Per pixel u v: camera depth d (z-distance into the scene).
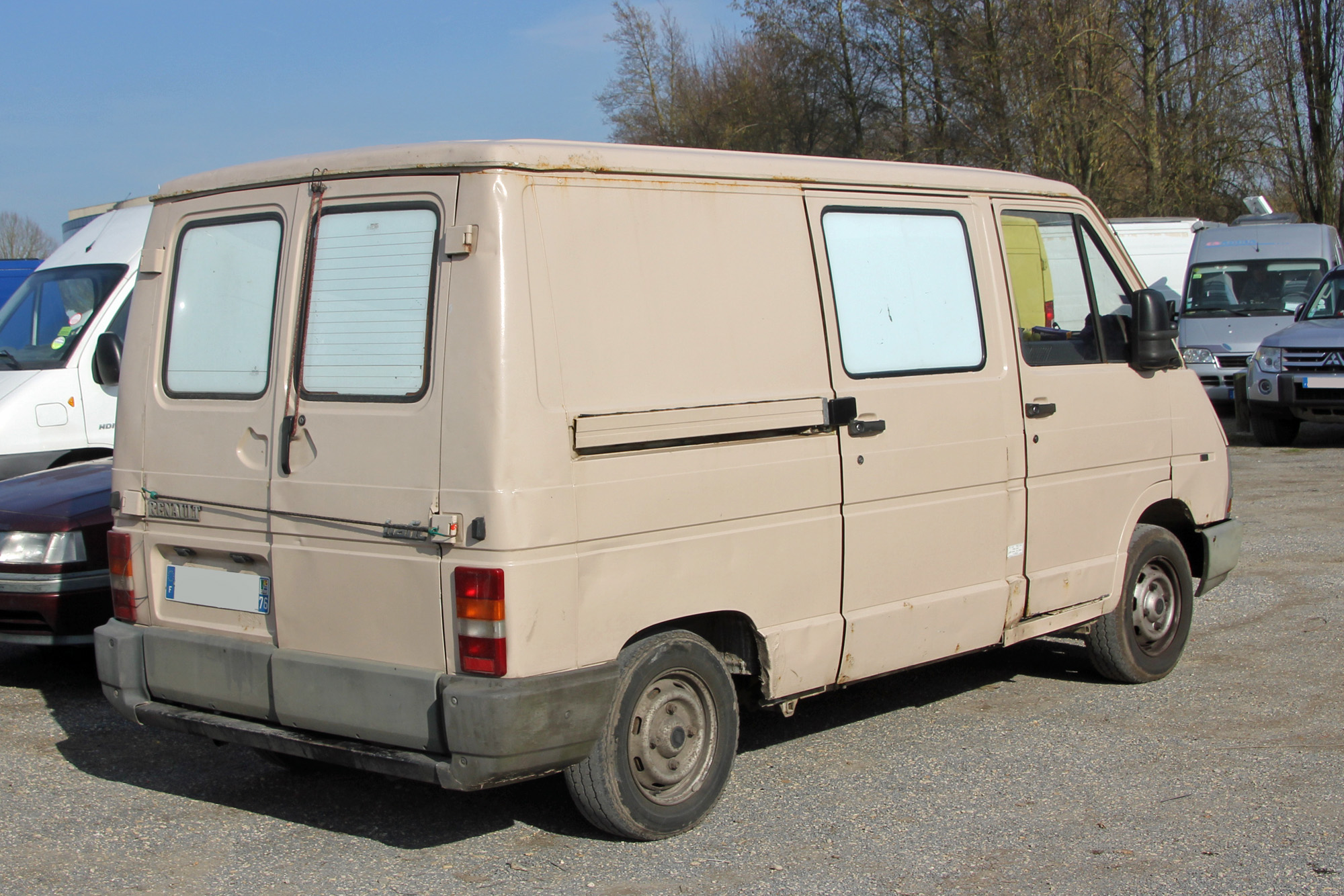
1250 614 7.64
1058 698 6.10
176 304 4.64
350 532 4.06
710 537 4.34
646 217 4.25
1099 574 5.94
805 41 34.09
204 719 4.42
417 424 3.91
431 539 3.84
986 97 28.38
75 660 7.06
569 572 3.92
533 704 3.81
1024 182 5.75
